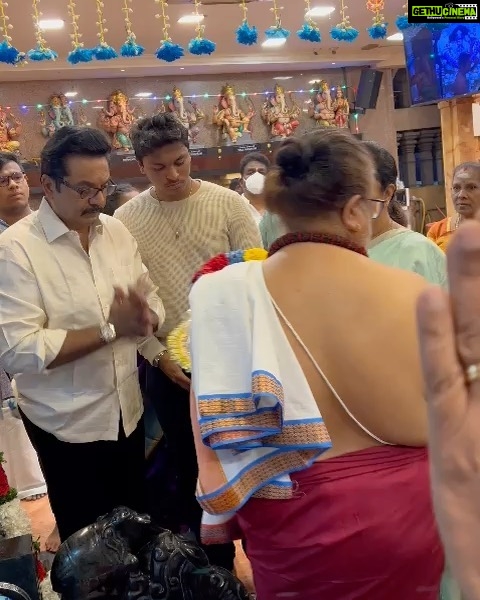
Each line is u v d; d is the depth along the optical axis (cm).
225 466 103
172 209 212
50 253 173
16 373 172
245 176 404
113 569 135
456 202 251
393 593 100
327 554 99
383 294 98
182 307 212
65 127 169
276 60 775
